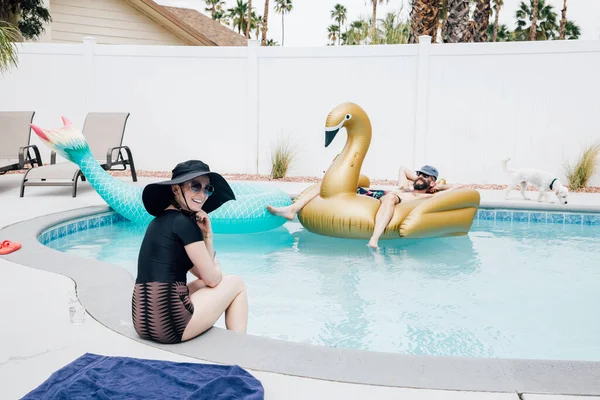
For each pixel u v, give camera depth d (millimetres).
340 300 4531
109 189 6949
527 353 3531
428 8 14250
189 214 3002
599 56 9898
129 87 11672
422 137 10695
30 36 15680
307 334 3826
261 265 5590
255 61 11180
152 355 2803
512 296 4641
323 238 6828
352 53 10859
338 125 6582
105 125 9797
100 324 3236
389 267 5539
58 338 3031
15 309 3488
